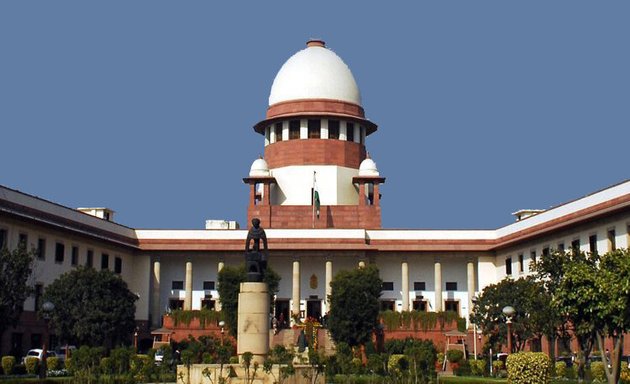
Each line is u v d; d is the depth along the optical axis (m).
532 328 48.69
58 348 58.91
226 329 63.78
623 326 28.36
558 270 42.59
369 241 73.06
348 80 80.19
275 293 67.00
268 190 76.75
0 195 52.62
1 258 39.91
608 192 54.12
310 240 71.31
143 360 40.88
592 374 40.12
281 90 79.81
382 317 67.06
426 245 72.88
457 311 74.50
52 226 58.59
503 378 42.78
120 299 55.56
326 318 63.47
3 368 45.66
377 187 76.44
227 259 74.81
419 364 36.34
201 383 33.06
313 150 77.69
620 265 28.66
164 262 75.62
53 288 54.06
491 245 73.00
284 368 32.12
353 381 39.31
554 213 62.12
